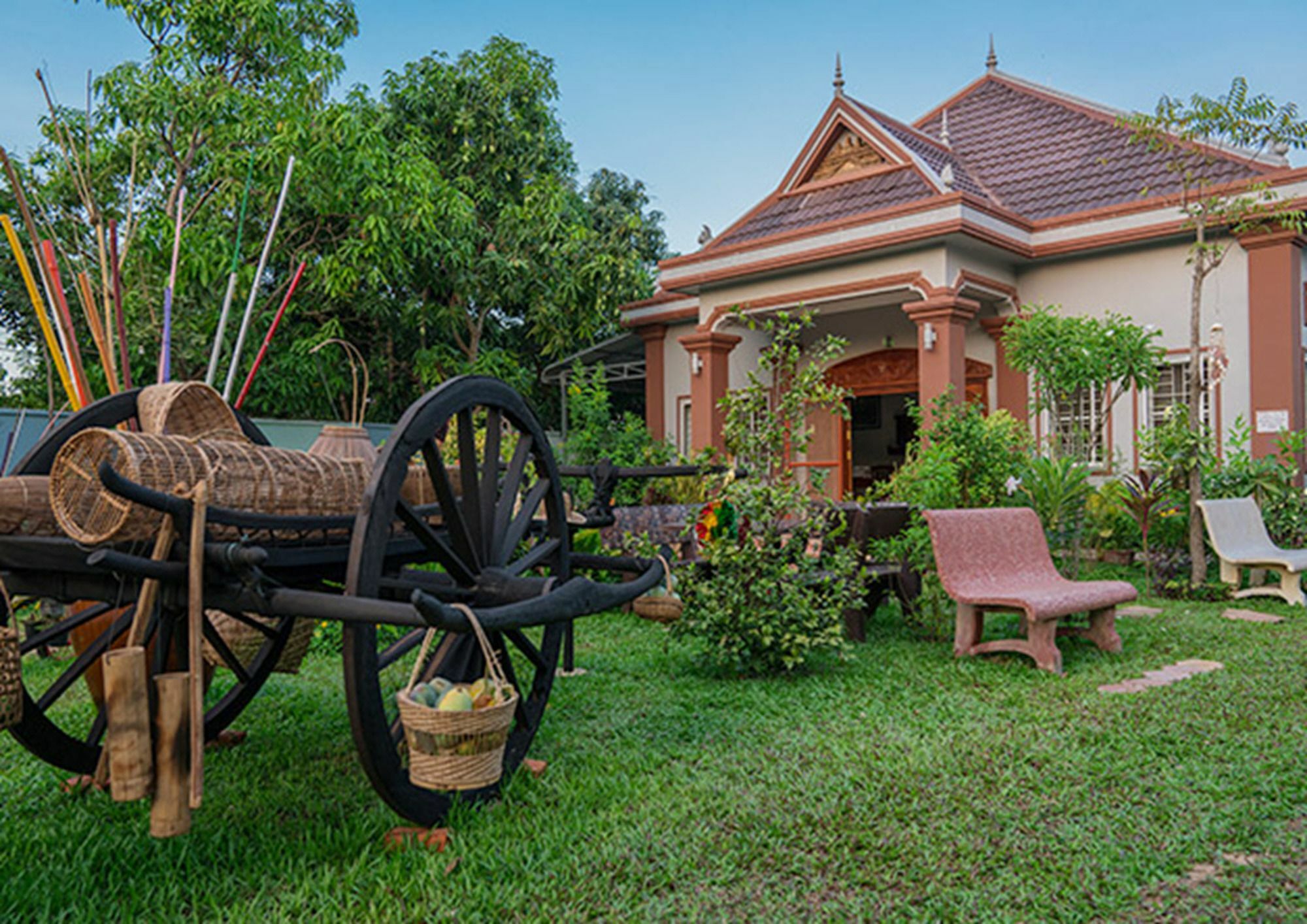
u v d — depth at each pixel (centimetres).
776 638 521
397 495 289
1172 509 919
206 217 1276
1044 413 1241
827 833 300
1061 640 633
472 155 1681
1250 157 1197
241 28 1198
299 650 410
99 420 349
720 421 1403
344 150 1229
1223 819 308
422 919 246
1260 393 1079
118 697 243
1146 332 1094
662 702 468
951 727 418
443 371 1575
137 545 261
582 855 284
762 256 1292
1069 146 1427
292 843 295
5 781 362
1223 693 468
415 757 264
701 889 264
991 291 1217
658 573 389
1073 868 274
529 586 327
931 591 632
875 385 1460
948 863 279
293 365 1436
